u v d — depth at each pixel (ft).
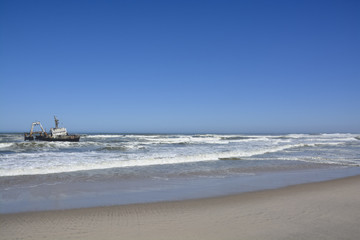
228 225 20.49
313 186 36.06
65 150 86.74
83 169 47.93
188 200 28.53
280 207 25.54
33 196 29.91
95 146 105.81
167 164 55.77
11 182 36.47
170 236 18.34
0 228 19.95
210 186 36.01
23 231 19.35
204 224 20.75
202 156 65.46
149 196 30.35
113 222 21.31
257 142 135.33
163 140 152.05
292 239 17.69
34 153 72.84
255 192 32.40
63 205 26.48
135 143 122.11
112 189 33.78
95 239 17.89
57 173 43.65
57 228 19.97
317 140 172.55
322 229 19.52
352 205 26.20
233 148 93.81
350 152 88.94
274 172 48.08
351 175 45.57
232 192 32.45
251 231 19.17
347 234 18.56
